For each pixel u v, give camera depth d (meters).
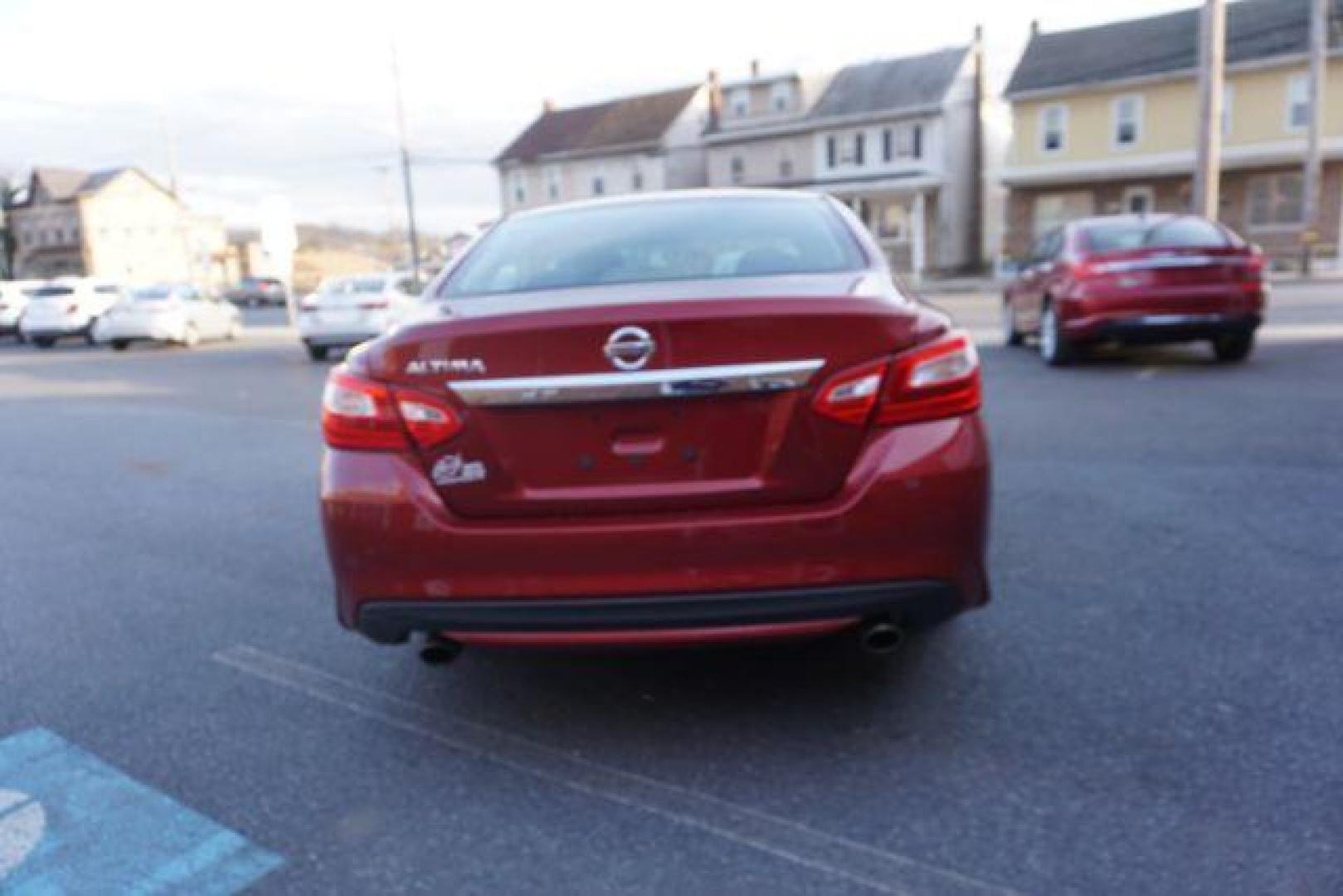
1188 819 2.60
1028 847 2.52
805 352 2.79
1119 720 3.12
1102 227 10.50
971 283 34.84
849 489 2.80
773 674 3.57
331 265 85.38
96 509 6.59
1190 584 4.21
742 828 2.66
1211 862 2.43
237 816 2.81
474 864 2.56
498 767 3.03
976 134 41.50
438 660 3.10
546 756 3.09
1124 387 9.07
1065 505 5.44
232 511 6.39
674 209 3.86
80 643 4.15
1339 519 4.98
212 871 2.56
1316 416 7.34
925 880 2.41
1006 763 2.91
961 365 2.90
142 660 3.94
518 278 3.45
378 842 2.67
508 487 2.86
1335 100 31.05
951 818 2.66
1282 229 32.69
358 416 2.95
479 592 2.85
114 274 78.44
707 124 48.97
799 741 3.10
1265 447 6.50
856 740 3.09
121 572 5.13
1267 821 2.57
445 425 2.86
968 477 2.84
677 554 2.78
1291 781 2.75
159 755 3.17
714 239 3.58
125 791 2.96
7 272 72.38
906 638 3.80
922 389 2.84
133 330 22.00
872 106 41.12
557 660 3.77
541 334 2.79
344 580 2.98
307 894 2.46
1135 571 4.40
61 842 2.70
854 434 2.81
